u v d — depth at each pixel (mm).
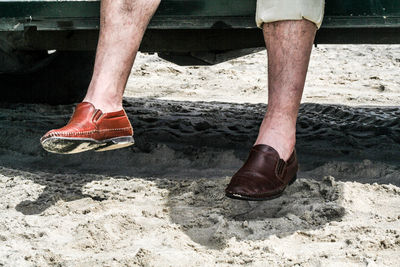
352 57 10055
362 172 3016
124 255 1975
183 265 1896
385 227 2207
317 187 2613
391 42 3682
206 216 2340
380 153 3449
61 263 1921
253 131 4164
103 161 3354
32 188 2701
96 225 2211
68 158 3416
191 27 3049
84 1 3125
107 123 2385
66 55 5191
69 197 2600
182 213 2385
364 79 8414
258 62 9594
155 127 4203
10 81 5129
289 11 2234
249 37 3955
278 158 2283
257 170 2256
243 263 1919
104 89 2391
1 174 2951
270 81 2346
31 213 2434
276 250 2002
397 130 4164
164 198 2588
